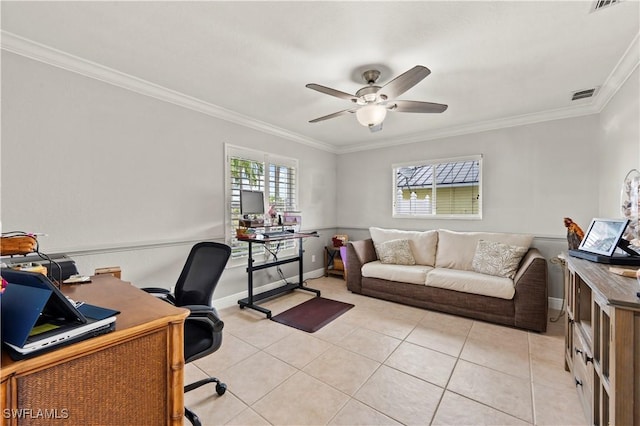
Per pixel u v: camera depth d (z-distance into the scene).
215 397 1.82
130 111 2.60
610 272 1.47
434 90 2.77
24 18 1.72
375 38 1.93
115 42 1.99
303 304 3.56
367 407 1.73
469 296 3.06
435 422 1.61
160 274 2.83
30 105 2.06
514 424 1.58
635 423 1.07
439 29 1.83
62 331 0.84
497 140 3.75
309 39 1.95
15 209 2.00
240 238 3.37
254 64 2.29
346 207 5.28
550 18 1.72
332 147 5.19
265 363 2.21
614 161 2.65
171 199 2.91
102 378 0.91
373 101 2.39
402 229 4.63
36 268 1.52
